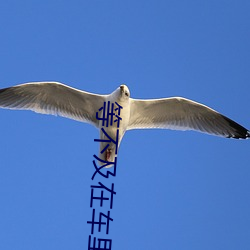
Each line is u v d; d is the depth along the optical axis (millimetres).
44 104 13586
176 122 13883
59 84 13086
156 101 13273
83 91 13062
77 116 13508
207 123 14039
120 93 12352
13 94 13492
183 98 13375
